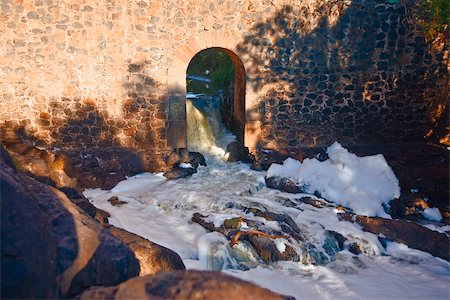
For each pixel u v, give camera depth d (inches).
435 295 189.3
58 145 314.0
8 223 87.8
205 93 479.5
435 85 353.4
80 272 97.3
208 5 313.1
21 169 221.1
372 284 199.0
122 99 317.7
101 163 314.7
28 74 297.7
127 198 278.5
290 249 218.8
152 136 329.1
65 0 292.4
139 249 164.1
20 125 303.6
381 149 351.3
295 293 187.3
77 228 107.7
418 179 309.0
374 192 284.8
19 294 83.4
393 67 344.8
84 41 301.9
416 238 239.3
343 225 250.4
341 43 335.6
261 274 202.2
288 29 327.3
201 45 319.6
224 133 408.5
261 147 347.9
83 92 309.9
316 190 292.5
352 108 350.0
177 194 280.5
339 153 303.3
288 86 339.0
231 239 216.2
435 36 339.3
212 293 72.6
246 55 326.6
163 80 321.1
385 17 333.7
